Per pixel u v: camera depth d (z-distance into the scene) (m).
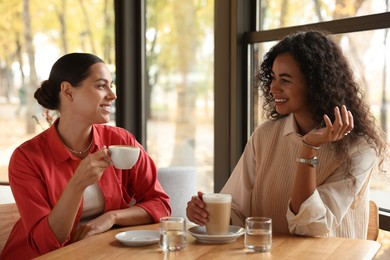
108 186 2.03
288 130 1.92
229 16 2.82
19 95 3.76
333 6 2.41
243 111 2.85
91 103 1.95
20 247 1.98
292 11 2.61
